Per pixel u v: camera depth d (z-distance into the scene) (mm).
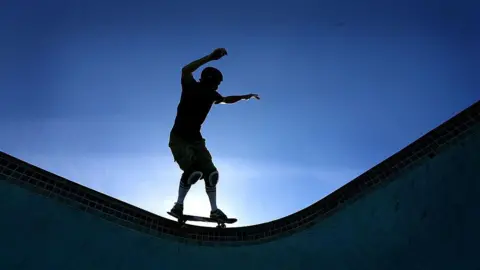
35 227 4758
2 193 4840
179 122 5086
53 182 5141
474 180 5301
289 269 5102
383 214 5406
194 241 5301
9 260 4504
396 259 5051
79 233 4883
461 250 4914
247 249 5301
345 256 5168
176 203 5102
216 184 5191
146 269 4887
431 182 5477
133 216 5273
